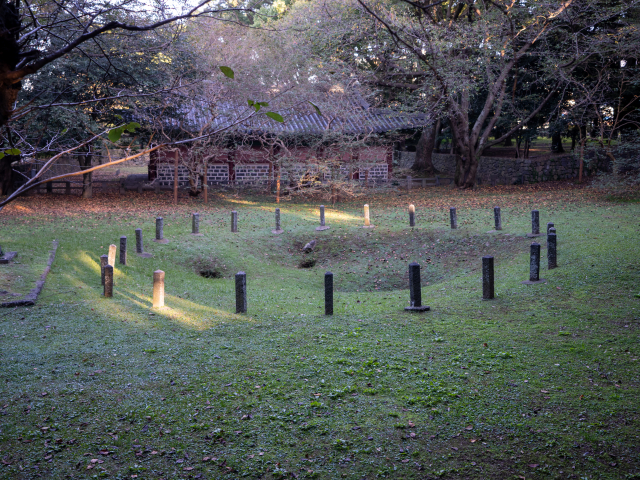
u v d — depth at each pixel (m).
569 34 25.88
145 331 9.86
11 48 2.14
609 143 26.72
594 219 18.58
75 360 8.20
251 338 9.41
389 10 25.03
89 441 5.55
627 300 10.09
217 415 6.19
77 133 18.81
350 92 28.91
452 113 31.03
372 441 5.55
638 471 4.78
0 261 13.69
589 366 7.31
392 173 36.34
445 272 15.97
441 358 8.01
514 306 10.68
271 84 24.30
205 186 27.58
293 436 5.68
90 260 15.27
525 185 32.59
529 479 4.77
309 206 27.17
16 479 4.80
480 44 26.25
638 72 26.38
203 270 16.22
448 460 5.15
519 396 6.47
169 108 21.22
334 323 10.31
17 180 26.73
